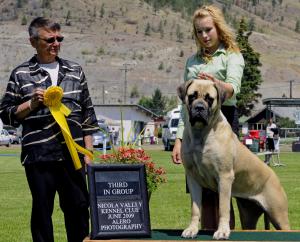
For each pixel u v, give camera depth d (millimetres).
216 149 5996
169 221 11320
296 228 10570
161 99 117875
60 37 6668
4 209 13023
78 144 6688
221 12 6770
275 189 6762
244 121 72875
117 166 6250
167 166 26703
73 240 6809
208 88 5906
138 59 199250
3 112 6656
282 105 39312
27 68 6699
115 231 6082
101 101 149750
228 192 6074
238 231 6418
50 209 6699
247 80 65688
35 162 6574
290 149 50562
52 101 6492
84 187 6734
